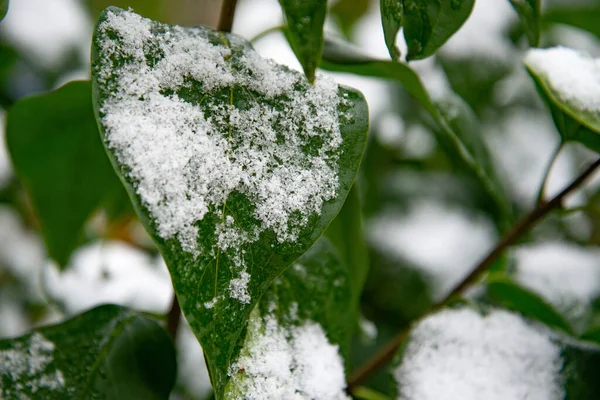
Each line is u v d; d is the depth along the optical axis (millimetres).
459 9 272
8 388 295
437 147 622
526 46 592
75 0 583
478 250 584
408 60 274
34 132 348
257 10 672
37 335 305
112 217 433
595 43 616
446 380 322
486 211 605
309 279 313
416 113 587
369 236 591
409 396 319
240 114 267
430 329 333
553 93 305
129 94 261
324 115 272
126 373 306
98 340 308
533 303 360
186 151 259
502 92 600
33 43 516
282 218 260
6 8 281
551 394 323
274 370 291
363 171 590
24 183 365
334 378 302
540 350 331
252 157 264
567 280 417
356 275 361
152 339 313
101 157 363
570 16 519
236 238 256
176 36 273
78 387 300
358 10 694
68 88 328
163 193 254
